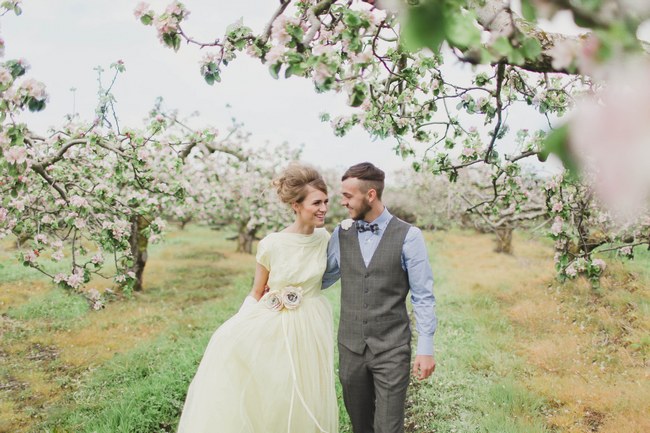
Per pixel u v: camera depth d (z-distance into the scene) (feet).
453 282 36.94
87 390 18.33
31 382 19.57
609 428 13.60
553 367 18.85
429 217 60.03
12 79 8.91
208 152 25.81
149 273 47.80
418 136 13.47
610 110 2.09
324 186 10.48
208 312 30.71
